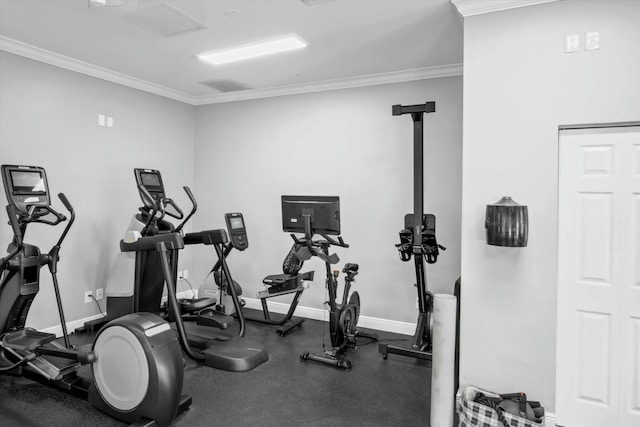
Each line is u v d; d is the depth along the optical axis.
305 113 4.94
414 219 3.46
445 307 2.56
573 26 2.51
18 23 3.21
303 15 3.05
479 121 2.73
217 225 5.56
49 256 3.19
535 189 2.60
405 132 4.38
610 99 2.44
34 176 3.23
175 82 4.85
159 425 2.42
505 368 2.67
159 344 2.47
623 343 2.52
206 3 2.86
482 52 2.72
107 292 4.27
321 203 3.39
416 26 3.23
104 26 3.26
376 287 4.53
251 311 5.16
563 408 2.65
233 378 3.23
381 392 3.05
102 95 4.49
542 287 2.59
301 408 2.79
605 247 2.54
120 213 4.70
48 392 2.95
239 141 5.39
